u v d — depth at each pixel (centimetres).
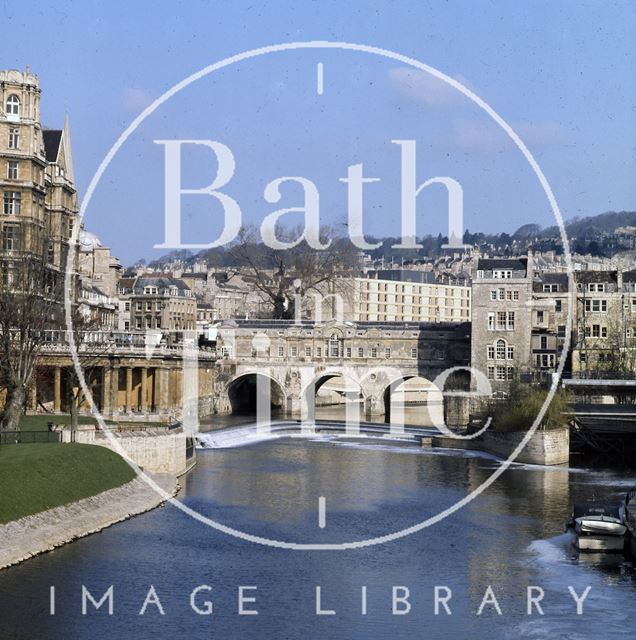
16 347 15075
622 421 17162
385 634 7712
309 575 9038
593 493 12838
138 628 7719
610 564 9438
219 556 9512
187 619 7925
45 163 17825
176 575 8894
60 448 11619
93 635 7562
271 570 9150
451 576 9056
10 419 13238
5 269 15238
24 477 10225
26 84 17262
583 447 16675
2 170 16950
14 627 7650
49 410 17275
